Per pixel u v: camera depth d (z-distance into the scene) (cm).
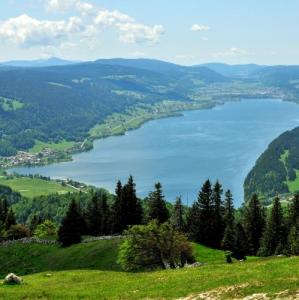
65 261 9931
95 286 5891
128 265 8062
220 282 4947
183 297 4644
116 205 13125
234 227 12925
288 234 12281
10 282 6362
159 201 13038
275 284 4406
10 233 15162
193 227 13475
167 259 8025
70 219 11169
